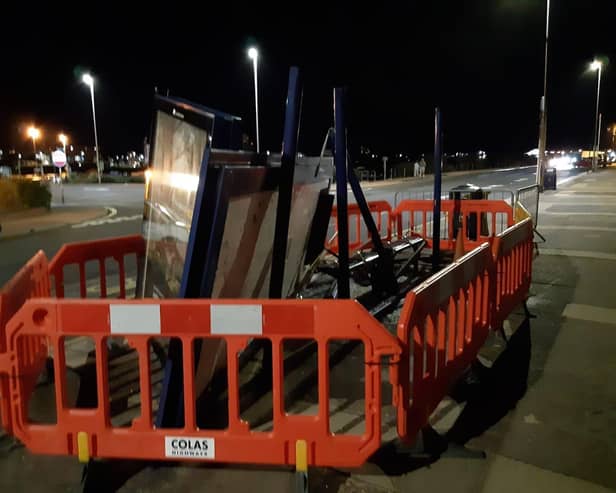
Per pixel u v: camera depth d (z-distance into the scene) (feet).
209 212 13.38
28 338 14.21
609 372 17.93
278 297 17.94
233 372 11.59
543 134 94.07
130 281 32.40
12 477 12.21
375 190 126.93
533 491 11.59
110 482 11.95
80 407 15.58
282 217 17.30
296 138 17.17
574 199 84.23
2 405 12.13
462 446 13.15
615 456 12.98
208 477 12.10
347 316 11.16
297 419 11.45
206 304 11.49
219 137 16.37
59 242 55.01
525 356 19.36
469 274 15.98
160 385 16.87
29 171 293.02
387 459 12.68
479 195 40.63
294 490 11.55
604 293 27.81
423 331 12.42
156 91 18.69
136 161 385.50
